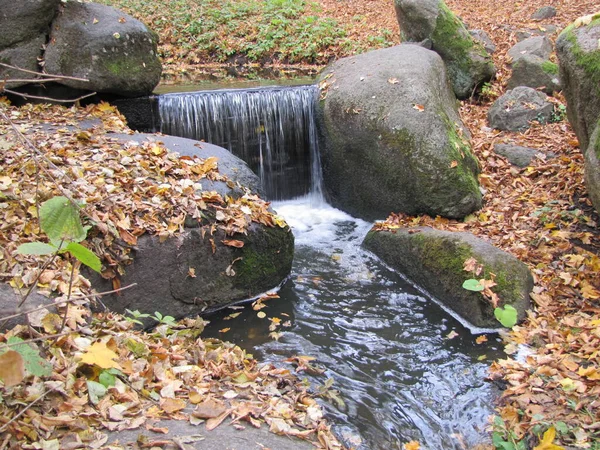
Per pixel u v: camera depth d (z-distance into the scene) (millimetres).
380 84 6809
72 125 6059
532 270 5148
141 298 4590
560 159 6707
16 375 2316
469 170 6367
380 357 4406
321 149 7426
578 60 4922
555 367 3930
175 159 5562
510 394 3799
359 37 12672
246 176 5812
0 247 3814
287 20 13578
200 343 4121
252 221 5199
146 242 4605
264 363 4195
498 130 7773
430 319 4953
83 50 6500
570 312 4645
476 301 4801
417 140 6289
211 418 3023
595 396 3533
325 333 4730
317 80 7938
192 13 14164
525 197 6289
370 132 6656
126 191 4898
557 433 3262
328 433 3289
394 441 3537
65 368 3045
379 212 6770
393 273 5777
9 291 3549
